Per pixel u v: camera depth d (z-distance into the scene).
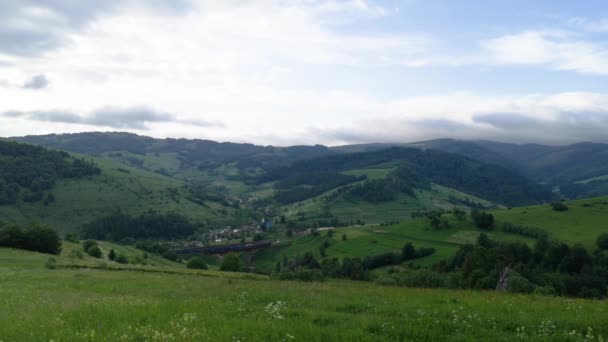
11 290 26.62
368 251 175.00
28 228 105.94
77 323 13.38
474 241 168.25
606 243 132.12
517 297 21.33
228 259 132.75
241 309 15.64
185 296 21.94
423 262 150.00
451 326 13.39
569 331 13.20
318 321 13.88
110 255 123.94
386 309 16.67
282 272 65.81
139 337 11.34
